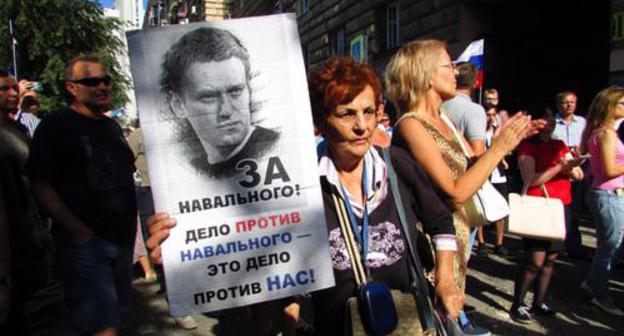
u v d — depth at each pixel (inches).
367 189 74.2
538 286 166.6
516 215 149.3
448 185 86.7
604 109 165.5
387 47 539.2
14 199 93.6
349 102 71.8
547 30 380.5
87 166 118.9
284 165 70.7
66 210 115.2
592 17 342.0
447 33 422.6
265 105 70.3
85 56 126.2
